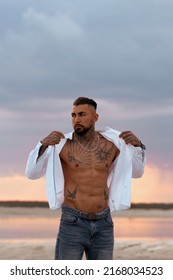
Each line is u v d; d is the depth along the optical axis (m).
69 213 5.84
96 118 6.05
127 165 6.16
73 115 5.97
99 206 5.87
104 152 6.02
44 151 5.92
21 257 11.08
